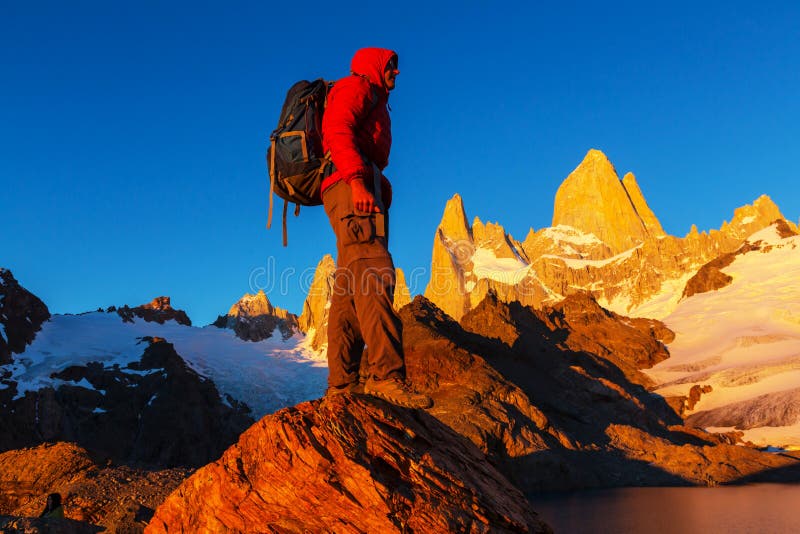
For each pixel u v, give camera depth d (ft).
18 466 73.61
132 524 46.62
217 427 438.40
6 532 27.45
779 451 328.70
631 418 347.56
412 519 12.17
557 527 144.46
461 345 347.15
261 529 12.74
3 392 375.66
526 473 233.14
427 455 13.43
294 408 14.03
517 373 350.43
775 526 135.23
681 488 234.38
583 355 449.89
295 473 12.79
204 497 14.05
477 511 12.98
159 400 425.28
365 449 12.94
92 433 388.78
